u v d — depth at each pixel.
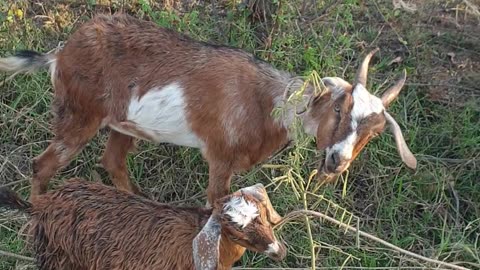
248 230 2.12
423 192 2.89
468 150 3.00
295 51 3.12
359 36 3.37
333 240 2.72
